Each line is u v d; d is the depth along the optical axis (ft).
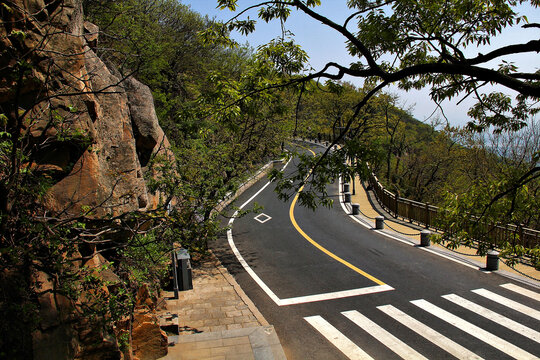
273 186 92.68
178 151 40.40
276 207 75.25
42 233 12.69
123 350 16.72
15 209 13.09
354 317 30.42
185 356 22.61
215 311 31.50
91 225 17.46
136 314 21.72
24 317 11.98
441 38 15.10
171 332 25.95
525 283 35.14
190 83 84.53
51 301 13.67
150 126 34.04
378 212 71.20
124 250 20.42
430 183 97.50
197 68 89.30
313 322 29.91
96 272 15.90
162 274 29.35
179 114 19.49
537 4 17.20
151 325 21.90
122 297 19.10
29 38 14.14
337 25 14.39
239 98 18.21
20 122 11.66
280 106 20.54
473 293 33.63
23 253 12.42
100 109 22.59
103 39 46.83
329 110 114.62
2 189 12.05
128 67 46.68
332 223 63.62
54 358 12.96
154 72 62.69
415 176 105.09
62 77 16.02
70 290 13.37
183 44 84.53
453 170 91.66
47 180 13.94
